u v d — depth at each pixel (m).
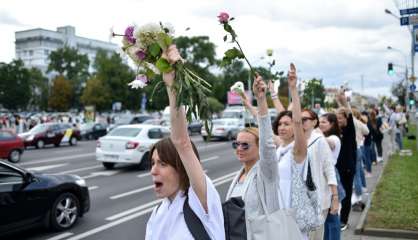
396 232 6.46
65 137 27.12
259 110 3.06
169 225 2.28
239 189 3.33
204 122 2.08
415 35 8.63
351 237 6.53
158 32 2.00
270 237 2.98
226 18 2.53
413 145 21.28
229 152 22.31
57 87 73.38
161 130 16.52
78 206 7.83
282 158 3.87
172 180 2.35
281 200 3.13
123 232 7.36
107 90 63.78
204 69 78.56
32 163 17.83
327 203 4.63
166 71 1.99
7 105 74.44
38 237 7.05
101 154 15.50
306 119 4.67
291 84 3.74
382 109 35.94
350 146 6.43
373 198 8.84
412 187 9.92
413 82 26.19
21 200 6.73
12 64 74.25
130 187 11.82
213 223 2.23
